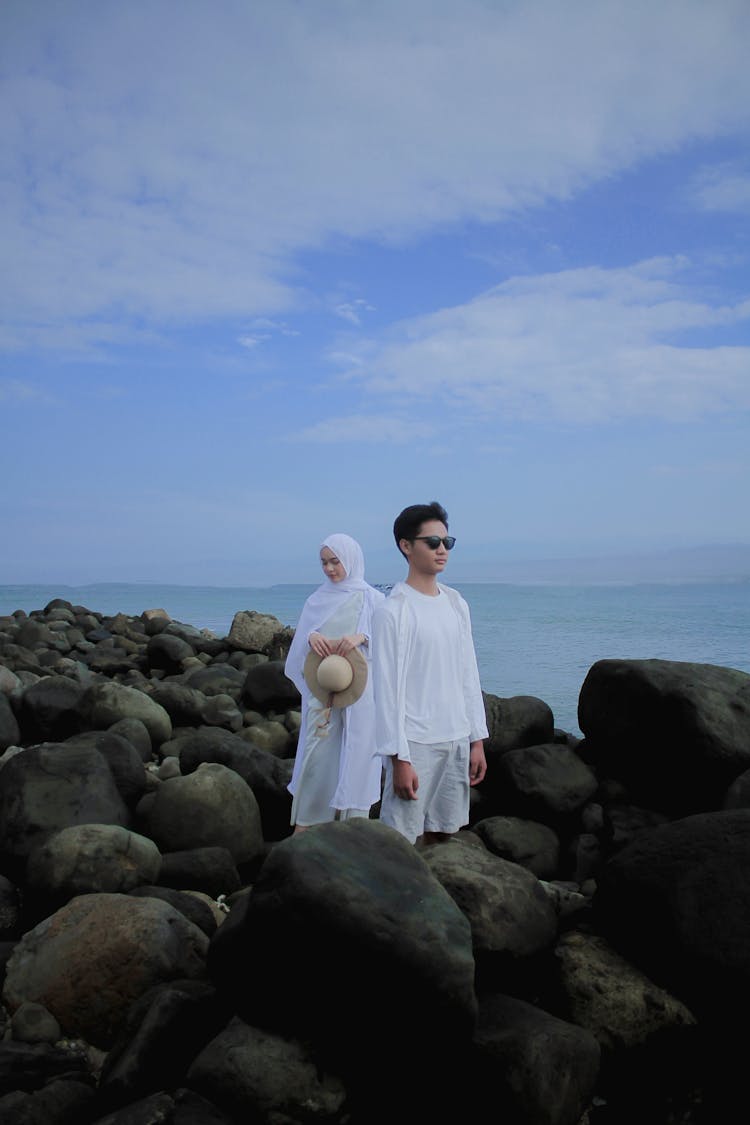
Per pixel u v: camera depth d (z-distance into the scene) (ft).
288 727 25.58
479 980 10.55
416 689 12.89
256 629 39.63
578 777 18.42
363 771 15.76
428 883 9.62
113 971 10.38
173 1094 8.58
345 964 8.75
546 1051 9.08
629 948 11.11
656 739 17.76
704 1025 10.34
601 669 19.06
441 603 13.35
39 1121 8.63
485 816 19.20
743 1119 9.86
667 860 11.21
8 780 15.67
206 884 14.67
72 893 12.67
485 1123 9.05
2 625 50.67
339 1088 8.88
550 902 11.58
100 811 15.43
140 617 53.11
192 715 25.68
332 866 9.15
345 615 16.21
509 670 46.16
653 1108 10.03
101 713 23.17
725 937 10.19
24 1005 10.43
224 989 9.64
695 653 57.67
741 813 11.54
